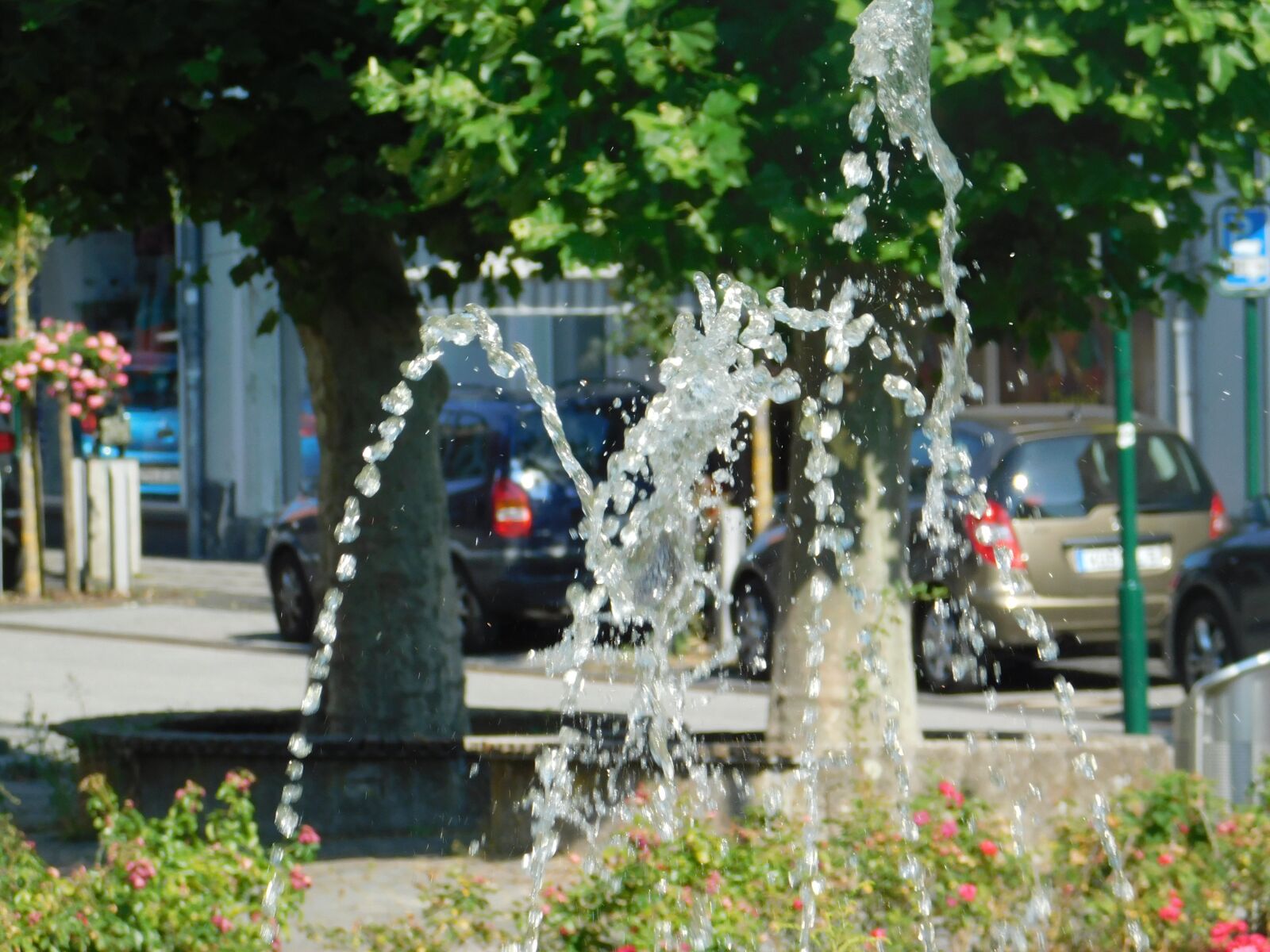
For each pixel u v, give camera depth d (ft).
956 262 33.86
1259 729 31.68
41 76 35.68
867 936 23.21
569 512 78.18
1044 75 30.07
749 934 23.08
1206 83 31.17
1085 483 63.87
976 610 62.95
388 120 37.65
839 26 29.84
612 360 106.93
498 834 35.12
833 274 34.35
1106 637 63.46
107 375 101.76
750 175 30.78
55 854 36.45
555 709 53.98
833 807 32.99
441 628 41.37
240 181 37.96
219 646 80.64
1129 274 34.35
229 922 23.30
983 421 65.51
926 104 25.81
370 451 26.23
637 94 31.17
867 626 35.60
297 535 82.58
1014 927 24.25
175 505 135.54
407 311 41.65
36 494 100.53
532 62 31.27
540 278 35.40
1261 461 91.71
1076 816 27.37
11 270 97.71
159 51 36.01
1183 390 94.22
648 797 27.09
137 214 39.99
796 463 36.32
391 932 24.73
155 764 38.11
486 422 79.05
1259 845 25.50
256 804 37.58
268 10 36.60
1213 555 61.98
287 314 40.34
